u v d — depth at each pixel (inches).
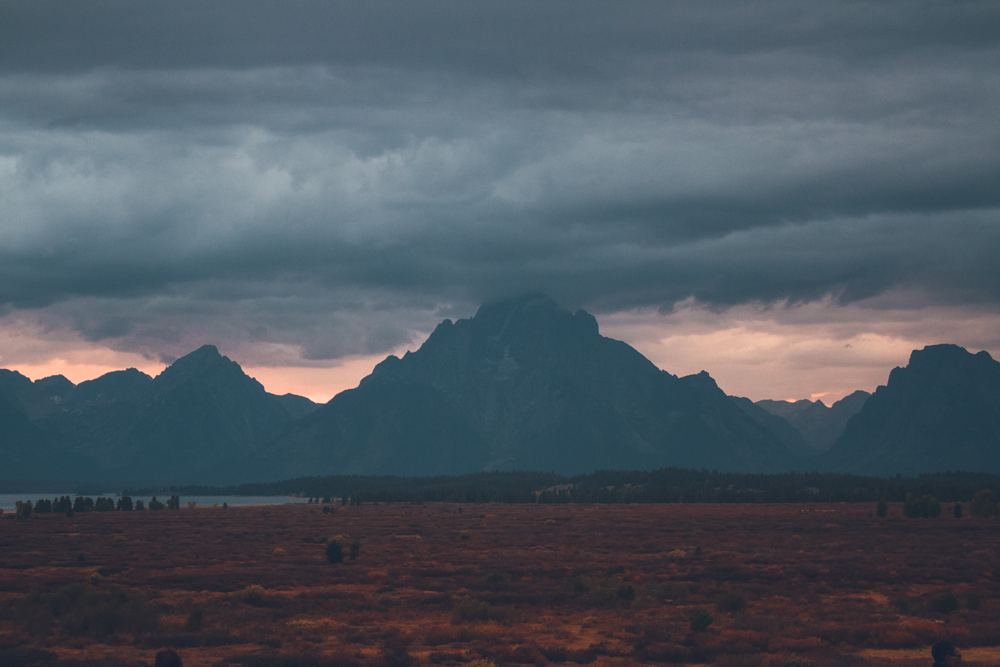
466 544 4458.7
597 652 1576.0
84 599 2081.7
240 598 2262.6
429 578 2807.6
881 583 2600.9
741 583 2613.2
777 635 1683.1
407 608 2142.0
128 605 2070.6
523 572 2928.2
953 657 991.6
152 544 4658.0
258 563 3385.8
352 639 1708.9
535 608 2155.5
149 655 1573.6
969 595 2197.3
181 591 2551.7
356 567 3171.8
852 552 3730.3
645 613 2048.5
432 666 1476.4
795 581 2598.4
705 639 1643.7
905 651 1598.2
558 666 1489.9
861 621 1870.1
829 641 1656.0
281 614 2036.2
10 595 2405.3
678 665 1496.1
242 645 1678.2
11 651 1536.7
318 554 3868.1
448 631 1753.2
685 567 3041.3
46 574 2974.9
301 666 1464.1
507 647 1578.5
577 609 2143.2
